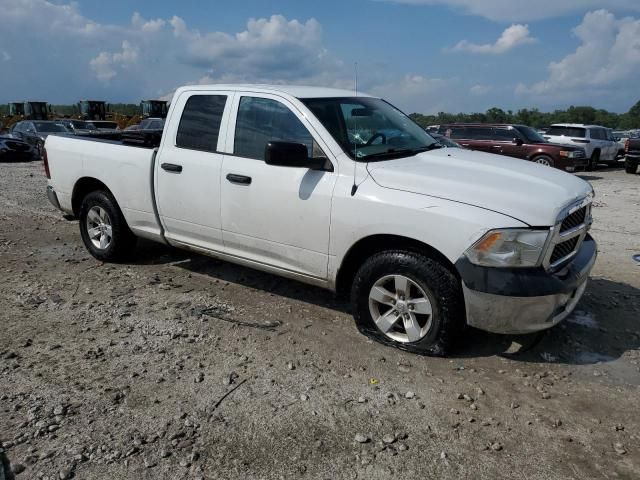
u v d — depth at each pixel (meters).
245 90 4.75
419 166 4.14
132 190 5.48
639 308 4.93
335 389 3.52
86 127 24.97
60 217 8.62
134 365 3.78
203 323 4.48
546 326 3.69
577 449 2.98
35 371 3.68
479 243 3.53
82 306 4.81
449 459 2.87
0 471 2.71
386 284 4.06
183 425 3.11
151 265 6.02
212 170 4.78
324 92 4.86
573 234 3.87
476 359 3.95
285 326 4.45
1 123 33.78
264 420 3.17
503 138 16.86
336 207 4.06
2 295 5.06
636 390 3.58
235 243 4.80
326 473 2.75
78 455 2.84
